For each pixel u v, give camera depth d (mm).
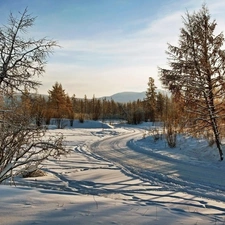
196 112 16406
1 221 4965
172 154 19172
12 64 6184
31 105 7512
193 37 15969
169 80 16438
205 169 14078
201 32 15859
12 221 4969
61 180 11438
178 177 12148
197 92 16109
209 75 15984
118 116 86375
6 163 7930
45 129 8266
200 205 7715
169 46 16578
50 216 5289
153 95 62438
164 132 25359
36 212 5512
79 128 53344
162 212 6051
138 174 12969
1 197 6652
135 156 18938
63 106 52344
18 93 6559
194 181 11344
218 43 15711
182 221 5434
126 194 9148
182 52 16203
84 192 9414
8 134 7492
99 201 6746
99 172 13234
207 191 9680
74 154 19812
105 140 30922
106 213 5641
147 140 27750
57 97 51250
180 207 7336
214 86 16000
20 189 7840
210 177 12117
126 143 27578
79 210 5770
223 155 16344
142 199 8352
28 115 7586
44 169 13867
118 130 47625
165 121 25266
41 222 4938
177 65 16391
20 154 8055
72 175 12461
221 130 16141
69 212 5594
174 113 18031
